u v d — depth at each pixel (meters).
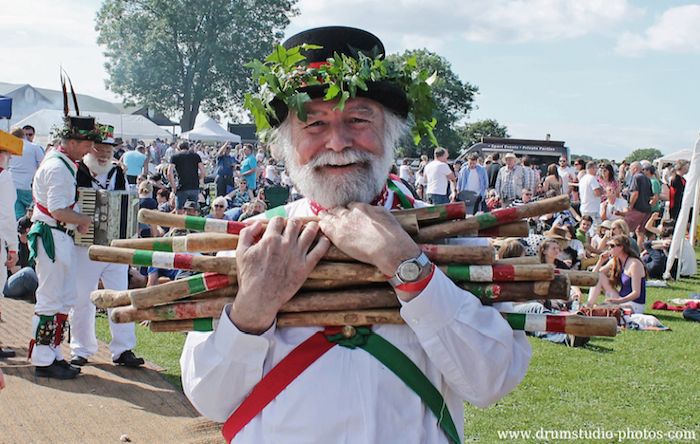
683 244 11.59
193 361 1.73
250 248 1.64
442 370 1.64
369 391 1.64
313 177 1.77
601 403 4.95
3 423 4.45
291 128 1.83
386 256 1.58
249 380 1.68
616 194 12.38
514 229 1.75
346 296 1.66
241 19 60.41
